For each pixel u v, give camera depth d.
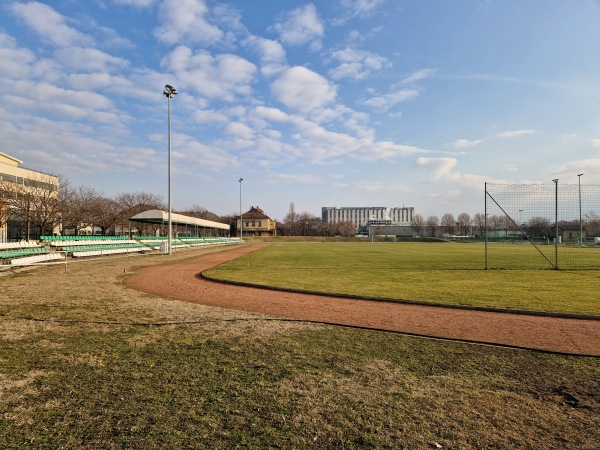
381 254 35.28
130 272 18.41
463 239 96.94
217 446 3.34
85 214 45.75
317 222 135.00
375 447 3.36
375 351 6.27
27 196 34.34
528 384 4.90
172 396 4.37
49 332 7.07
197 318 8.55
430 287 13.76
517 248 47.78
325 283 14.80
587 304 10.52
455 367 5.52
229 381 4.85
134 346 6.30
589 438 3.55
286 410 4.06
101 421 3.77
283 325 8.02
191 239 51.22
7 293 11.47
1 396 4.31
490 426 3.77
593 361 5.85
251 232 116.31
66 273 17.36
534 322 8.65
